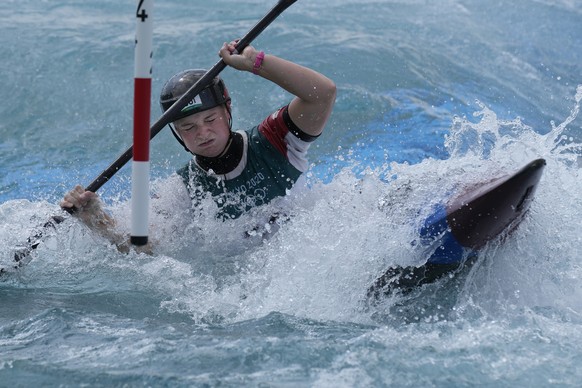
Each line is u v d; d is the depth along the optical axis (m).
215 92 14.48
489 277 13.63
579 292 13.36
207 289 14.21
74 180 21.45
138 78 11.05
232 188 14.95
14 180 21.31
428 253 13.55
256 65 14.23
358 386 10.02
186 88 14.65
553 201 14.02
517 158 14.35
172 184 15.34
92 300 13.89
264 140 14.82
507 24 35.44
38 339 11.95
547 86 28.80
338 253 13.86
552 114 26.27
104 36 31.73
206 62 28.80
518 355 10.77
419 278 13.72
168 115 14.30
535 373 10.28
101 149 23.44
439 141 23.44
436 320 12.66
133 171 11.22
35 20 34.03
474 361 10.62
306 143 14.89
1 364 10.84
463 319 12.33
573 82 29.45
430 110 25.58
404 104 25.91
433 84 27.67
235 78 27.34
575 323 12.16
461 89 27.61
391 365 10.52
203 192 15.11
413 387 9.98
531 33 34.38
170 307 13.53
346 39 31.28
